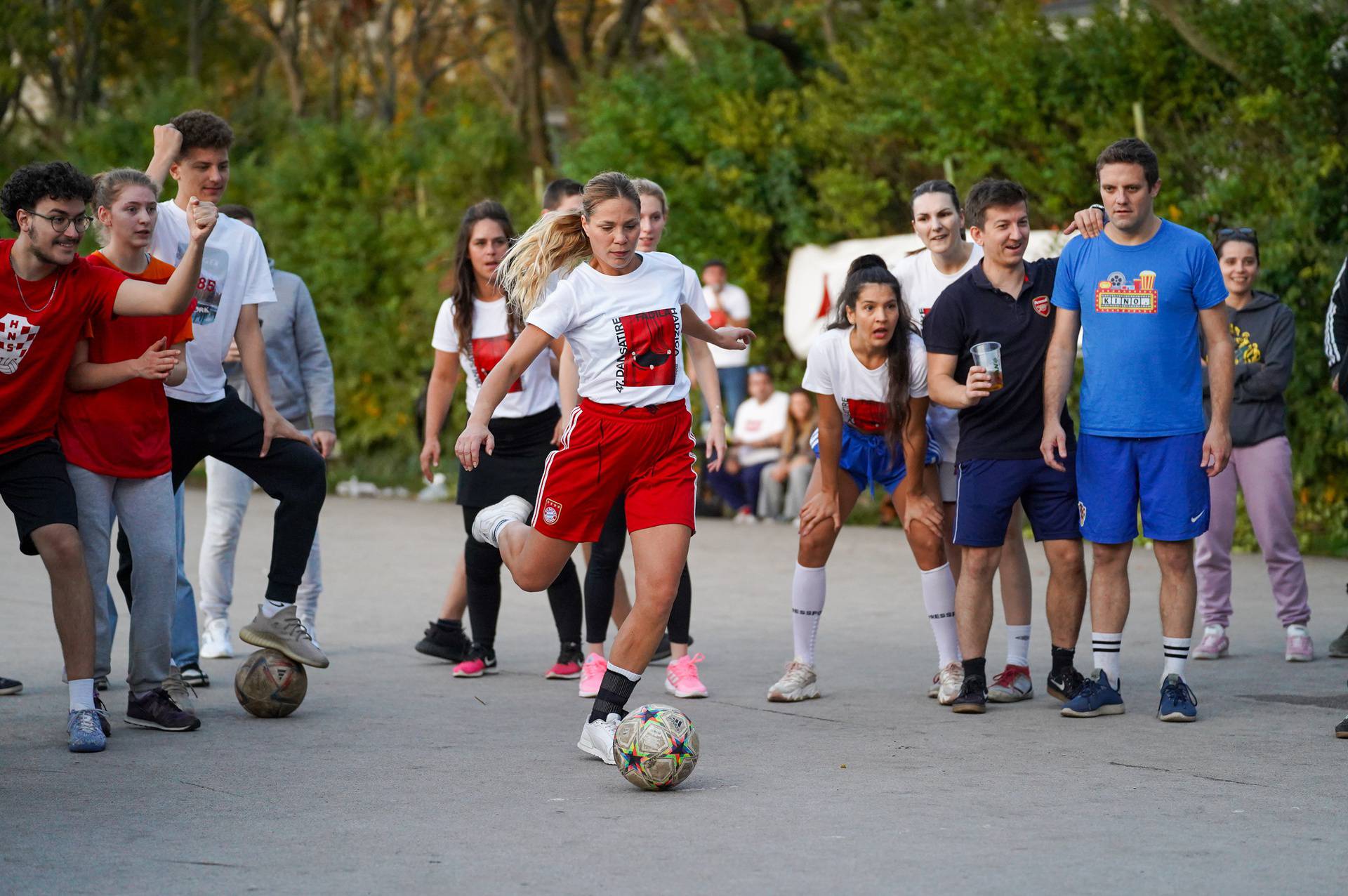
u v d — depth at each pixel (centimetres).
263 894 609
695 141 2472
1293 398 1817
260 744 911
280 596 998
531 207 2695
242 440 1002
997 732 934
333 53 4462
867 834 692
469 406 1177
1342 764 830
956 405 962
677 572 848
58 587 891
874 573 1756
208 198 1024
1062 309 988
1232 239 1247
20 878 632
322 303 2930
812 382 1027
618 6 4356
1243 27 1928
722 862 649
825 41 2672
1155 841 675
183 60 4869
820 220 2403
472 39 4756
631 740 779
